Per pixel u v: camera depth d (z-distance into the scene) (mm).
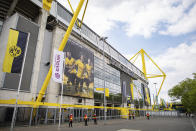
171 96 44031
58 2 33125
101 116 33062
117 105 49281
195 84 33781
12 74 20000
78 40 34688
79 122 25297
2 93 18516
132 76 64812
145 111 63594
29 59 22719
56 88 25953
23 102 18078
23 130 13297
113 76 49688
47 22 30000
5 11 26062
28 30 23438
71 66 29453
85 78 33125
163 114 59812
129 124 21438
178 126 18000
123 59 63844
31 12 27094
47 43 27797
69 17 35156
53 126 17797
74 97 29422
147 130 13977
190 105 39438
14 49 14109
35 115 19000
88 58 35719
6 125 16672
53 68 16344
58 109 23609
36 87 23031
